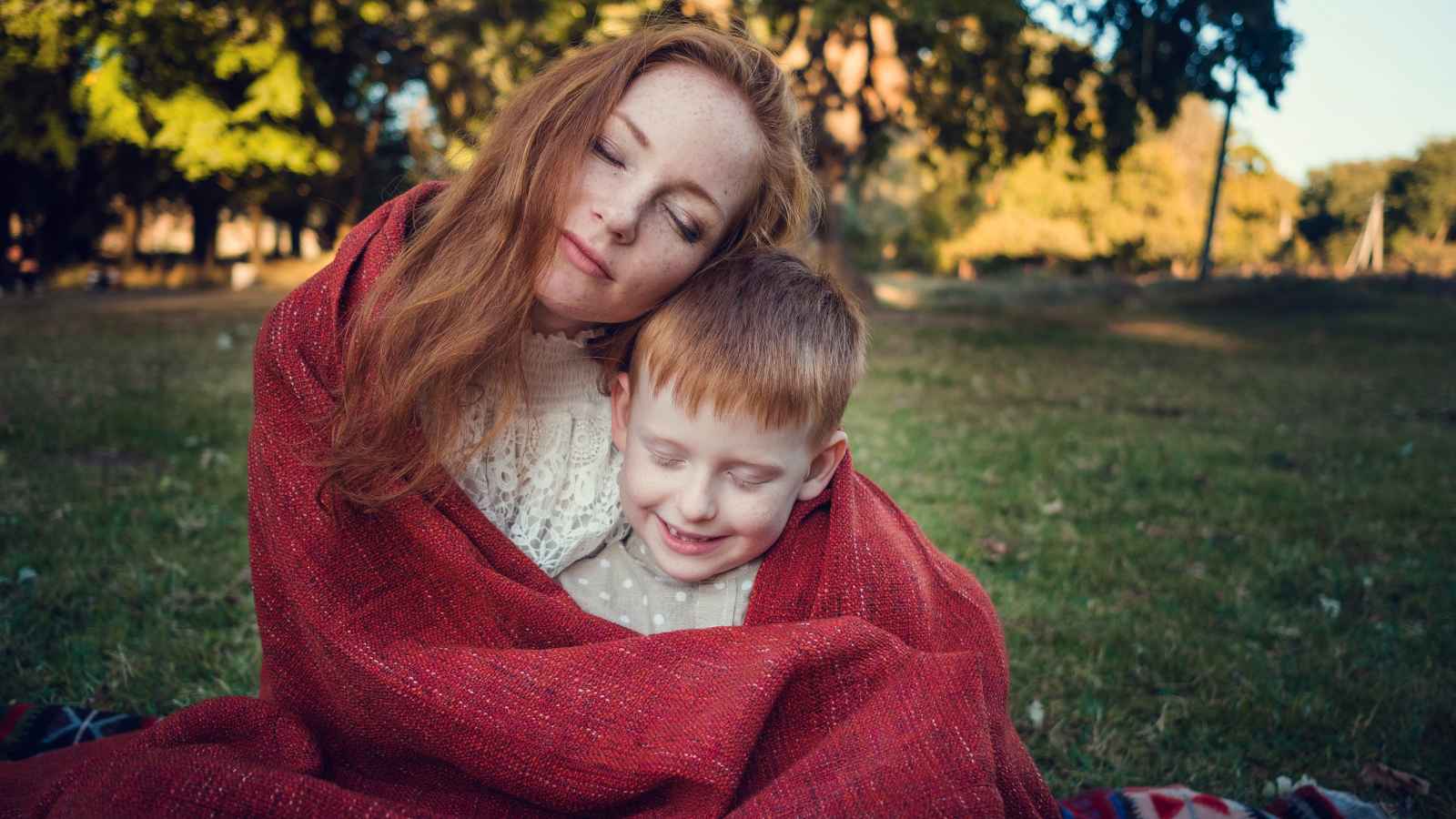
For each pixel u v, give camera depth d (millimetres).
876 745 1438
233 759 1447
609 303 1600
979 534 4535
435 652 1519
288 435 1606
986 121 16391
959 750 1423
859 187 34812
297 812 1368
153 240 42656
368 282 1642
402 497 1601
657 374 1587
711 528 1617
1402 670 3207
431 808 1555
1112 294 23344
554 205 1532
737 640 1529
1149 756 2617
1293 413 9273
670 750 1420
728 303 1596
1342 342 16109
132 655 2695
